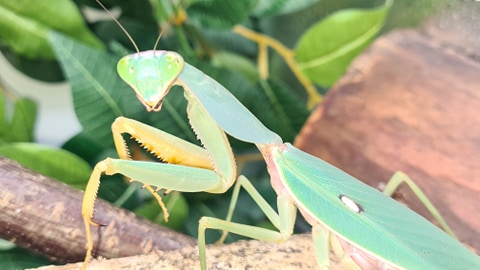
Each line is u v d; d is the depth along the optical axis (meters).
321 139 0.09
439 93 0.09
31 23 0.09
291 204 0.07
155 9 0.10
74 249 0.07
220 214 0.10
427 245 0.06
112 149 0.09
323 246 0.06
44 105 0.15
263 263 0.07
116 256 0.07
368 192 0.06
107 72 0.09
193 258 0.07
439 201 0.08
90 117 0.09
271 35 0.14
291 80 0.14
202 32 0.12
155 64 0.06
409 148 0.09
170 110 0.09
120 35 0.11
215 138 0.06
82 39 0.10
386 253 0.06
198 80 0.06
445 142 0.09
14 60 0.11
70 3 0.09
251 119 0.07
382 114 0.09
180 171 0.06
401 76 0.10
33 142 0.10
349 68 0.10
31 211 0.07
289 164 0.07
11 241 0.07
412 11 0.12
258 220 0.11
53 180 0.07
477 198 0.08
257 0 0.09
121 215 0.07
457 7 0.10
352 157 0.09
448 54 0.10
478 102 0.09
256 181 0.11
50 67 0.11
